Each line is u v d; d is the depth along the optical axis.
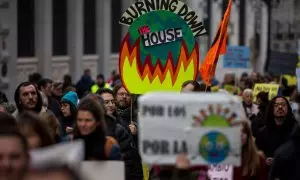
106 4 50.69
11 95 40.22
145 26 16.83
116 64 52.66
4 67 39.47
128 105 18.44
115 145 11.36
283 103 15.89
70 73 47.34
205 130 8.84
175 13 16.83
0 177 6.61
